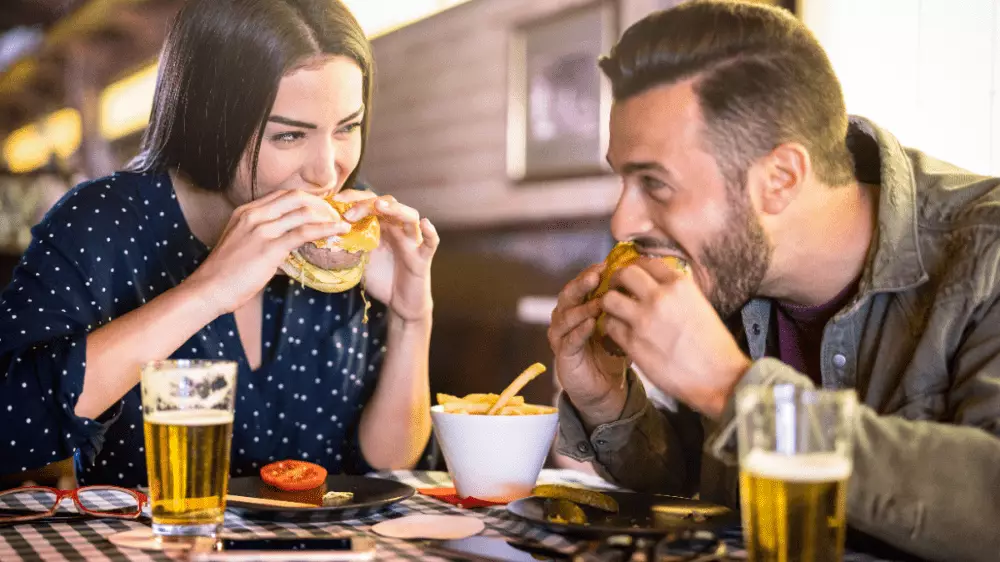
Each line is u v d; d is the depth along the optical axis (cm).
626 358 156
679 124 127
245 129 173
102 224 183
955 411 123
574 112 537
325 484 145
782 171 131
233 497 132
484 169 621
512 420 139
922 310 137
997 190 138
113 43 884
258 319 198
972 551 101
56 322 167
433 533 118
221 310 156
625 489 165
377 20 730
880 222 138
